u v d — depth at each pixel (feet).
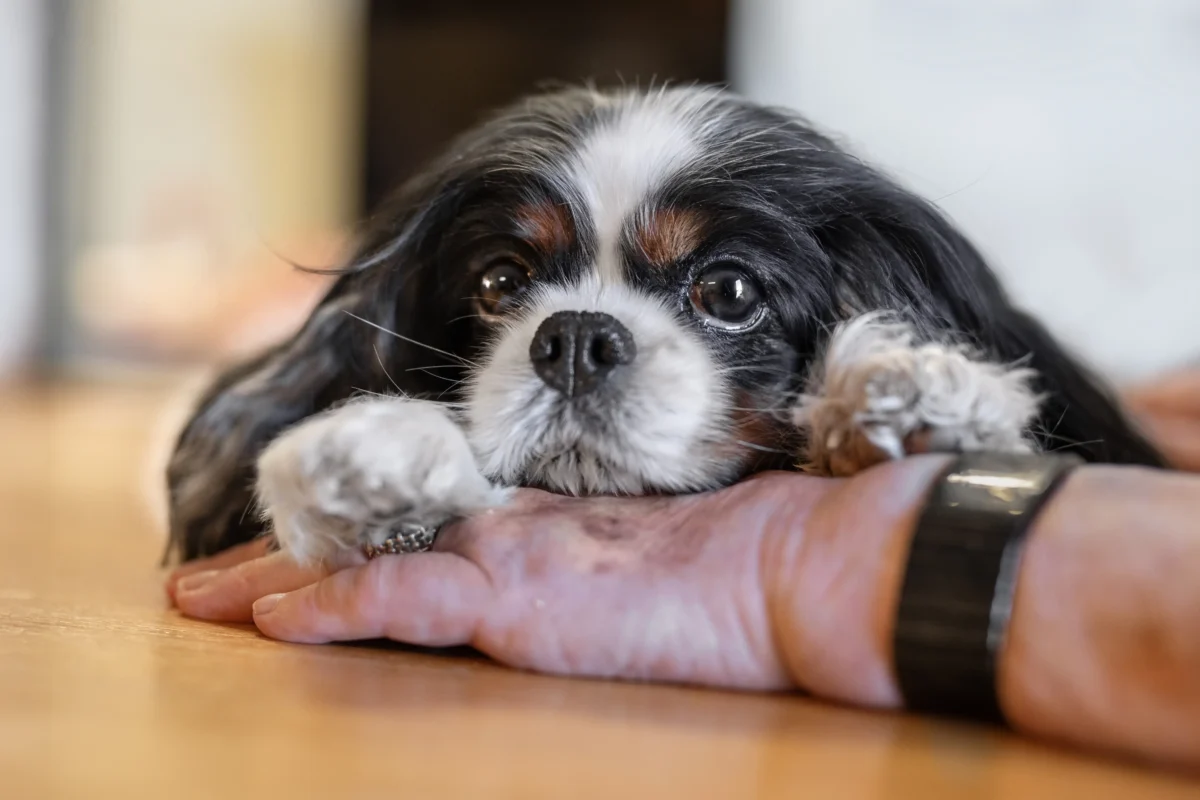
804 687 1.42
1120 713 1.27
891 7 4.66
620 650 1.46
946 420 1.54
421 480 1.53
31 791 1.18
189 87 6.08
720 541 1.47
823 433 1.63
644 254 1.86
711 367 1.81
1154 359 4.23
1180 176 4.44
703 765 1.26
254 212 6.10
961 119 4.64
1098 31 4.48
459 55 5.25
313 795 1.18
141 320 5.84
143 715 1.32
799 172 1.91
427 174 2.03
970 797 1.22
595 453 1.73
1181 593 1.27
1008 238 4.56
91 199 6.07
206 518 2.02
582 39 5.08
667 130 1.93
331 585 1.54
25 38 5.73
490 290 1.92
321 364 2.00
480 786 1.21
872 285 1.91
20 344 5.97
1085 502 1.35
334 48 5.97
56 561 2.13
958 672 1.33
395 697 1.38
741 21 4.83
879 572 1.37
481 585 1.50
